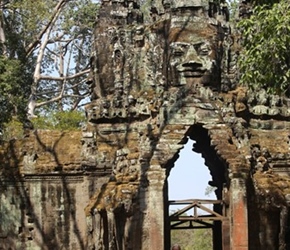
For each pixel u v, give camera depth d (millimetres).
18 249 30062
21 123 38281
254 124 30391
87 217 27828
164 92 28969
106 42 31359
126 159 28141
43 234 30078
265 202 27375
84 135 30438
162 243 26938
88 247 28016
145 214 27266
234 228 26938
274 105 30625
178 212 28547
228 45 30328
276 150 29844
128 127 30359
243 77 23062
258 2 24344
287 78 22812
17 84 33688
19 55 37688
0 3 39219
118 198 27000
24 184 30312
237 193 27031
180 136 27438
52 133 31219
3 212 30328
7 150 30875
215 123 27688
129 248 27141
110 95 31016
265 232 27688
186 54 29062
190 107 27750
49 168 30203
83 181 30266
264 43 22250
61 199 30219
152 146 27656
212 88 29125
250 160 27719
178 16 29828
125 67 30859
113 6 31766
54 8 43875
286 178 28812
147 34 30781
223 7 31141
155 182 27172
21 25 44188
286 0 22703
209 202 28781
